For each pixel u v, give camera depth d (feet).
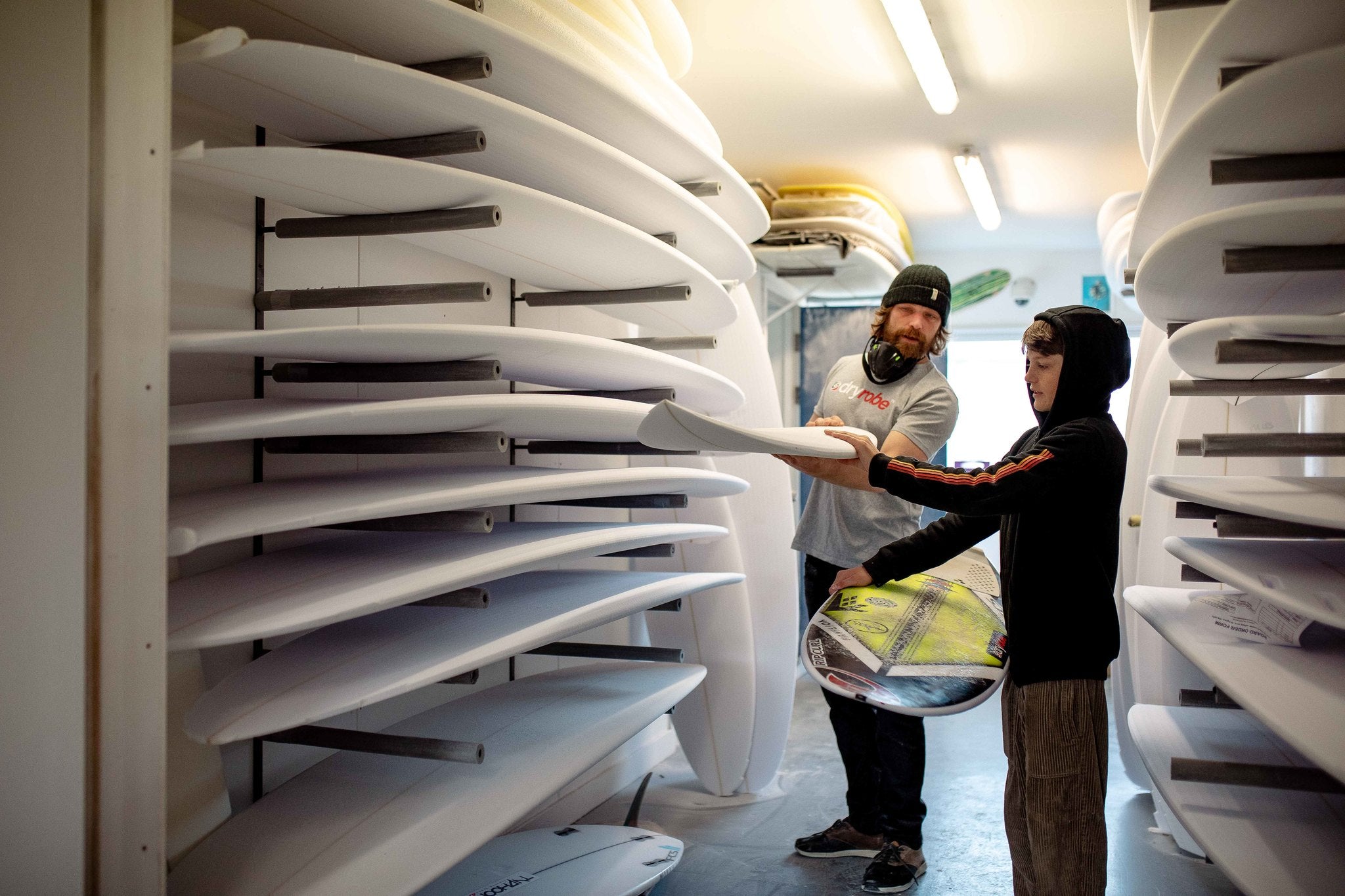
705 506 9.27
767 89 11.18
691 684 7.07
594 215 5.13
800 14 9.45
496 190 4.57
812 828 8.36
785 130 12.47
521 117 4.63
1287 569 4.96
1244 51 4.10
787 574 9.61
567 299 6.96
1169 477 5.83
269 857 4.35
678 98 6.61
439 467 5.60
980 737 11.36
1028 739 5.04
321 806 4.81
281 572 4.59
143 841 3.56
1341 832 4.72
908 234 16.71
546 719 6.10
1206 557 5.26
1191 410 7.88
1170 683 7.97
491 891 6.15
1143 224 5.34
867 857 7.64
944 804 9.00
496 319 7.54
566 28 5.17
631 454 6.91
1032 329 5.33
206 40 3.70
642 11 7.08
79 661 3.56
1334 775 3.73
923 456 7.21
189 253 4.75
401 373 5.02
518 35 4.52
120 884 3.58
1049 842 4.92
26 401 3.62
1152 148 7.58
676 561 9.42
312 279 5.59
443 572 4.60
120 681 3.57
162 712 3.55
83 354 3.57
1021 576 5.11
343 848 4.42
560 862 6.64
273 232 5.27
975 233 17.29
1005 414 18.69
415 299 4.75
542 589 6.29
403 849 4.47
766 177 14.46
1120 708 9.53
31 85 3.64
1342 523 4.42
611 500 7.31
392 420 4.36
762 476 9.75
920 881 7.16
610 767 9.17
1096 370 5.11
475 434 4.84
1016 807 5.42
